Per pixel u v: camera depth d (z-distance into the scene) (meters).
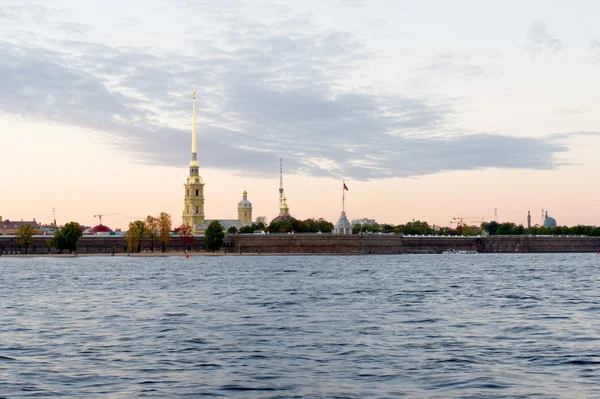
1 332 56.56
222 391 35.62
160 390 35.84
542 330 56.38
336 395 34.72
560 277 138.00
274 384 37.09
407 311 71.69
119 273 161.50
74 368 41.31
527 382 37.25
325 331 56.25
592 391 35.28
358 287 108.81
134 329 57.91
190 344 49.81
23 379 38.38
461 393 34.97
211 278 137.50
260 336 53.59
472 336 53.09
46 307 78.31
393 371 40.16
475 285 113.19
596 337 52.41
